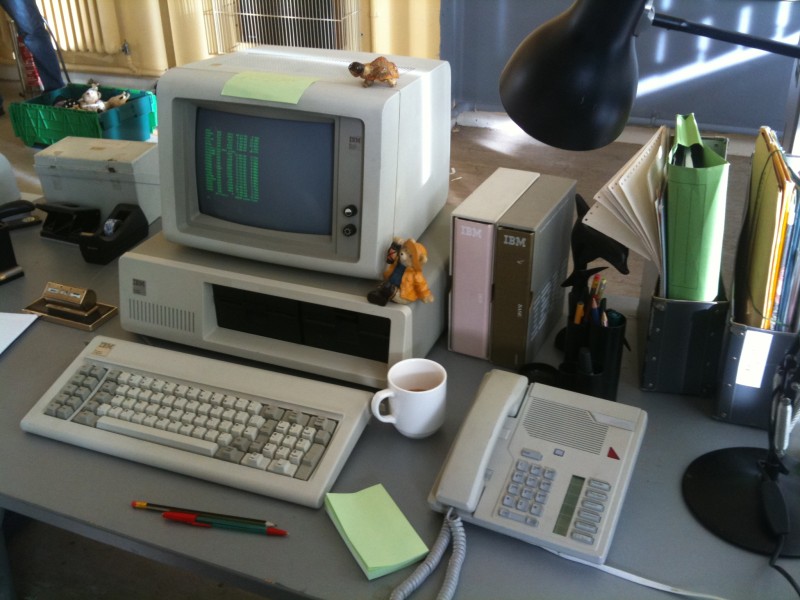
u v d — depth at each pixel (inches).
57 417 45.1
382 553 36.4
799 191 38.8
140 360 48.1
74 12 197.8
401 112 45.0
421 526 38.5
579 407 41.2
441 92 50.9
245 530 38.4
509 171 53.6
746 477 39.6
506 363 49.8
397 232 47.9
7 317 55.1
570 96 37.0
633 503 39.4
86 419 44.6
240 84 45.9
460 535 36.7
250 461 41.1
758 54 151.3
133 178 64.9
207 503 40.1
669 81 160.1
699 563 36.0
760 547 36.4
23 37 175.3
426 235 53.5
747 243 44.9
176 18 192.1
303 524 38.8
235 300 50.3
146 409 44.8
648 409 46.1
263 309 49.8
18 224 68.7
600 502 37.0
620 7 35.1
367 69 44.7
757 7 147.6
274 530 38.1
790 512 37.6
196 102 48.3
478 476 37.8
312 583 35.6
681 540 37.3
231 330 51.6
